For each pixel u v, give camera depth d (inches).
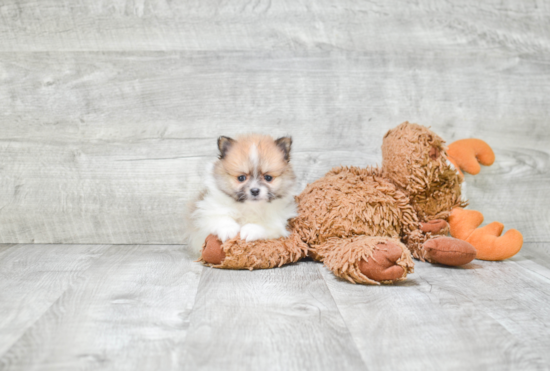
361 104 96.0
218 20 93.7
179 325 53.0
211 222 77.5
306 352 46.8
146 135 94.7
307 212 80.4
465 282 70.3
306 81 95.1
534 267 79.7
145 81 93.8
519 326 53.6
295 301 60.9
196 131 95.0
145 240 96.6
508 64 97.1
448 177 82.3
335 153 96.4
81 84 93.5
